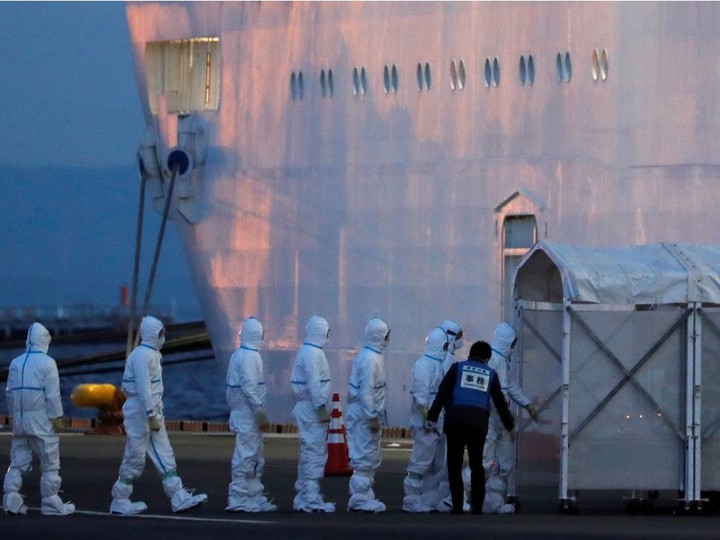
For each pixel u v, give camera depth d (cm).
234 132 13762
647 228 11544
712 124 11388
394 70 12775
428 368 6694
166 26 14112
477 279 12356
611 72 11669
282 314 13525
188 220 14025
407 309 12738
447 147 12475
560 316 7031
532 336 6975
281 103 13475
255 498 6681
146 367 6462
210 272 14000
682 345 6631
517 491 6925
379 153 12875
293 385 6681
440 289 12544
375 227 12912
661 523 6053
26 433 6431
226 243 13850
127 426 6494
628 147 11619
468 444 6456
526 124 12056
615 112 11662
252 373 6581
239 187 13725
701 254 6756
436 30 12531
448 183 12475
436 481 6794
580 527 5794
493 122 12225
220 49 13825
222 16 13775
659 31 11488
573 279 6538
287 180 13438
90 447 10888
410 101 12688
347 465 8906
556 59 11906
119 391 12662
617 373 6612
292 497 7556
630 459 6612
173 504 6569
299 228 13388
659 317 6625
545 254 6988
